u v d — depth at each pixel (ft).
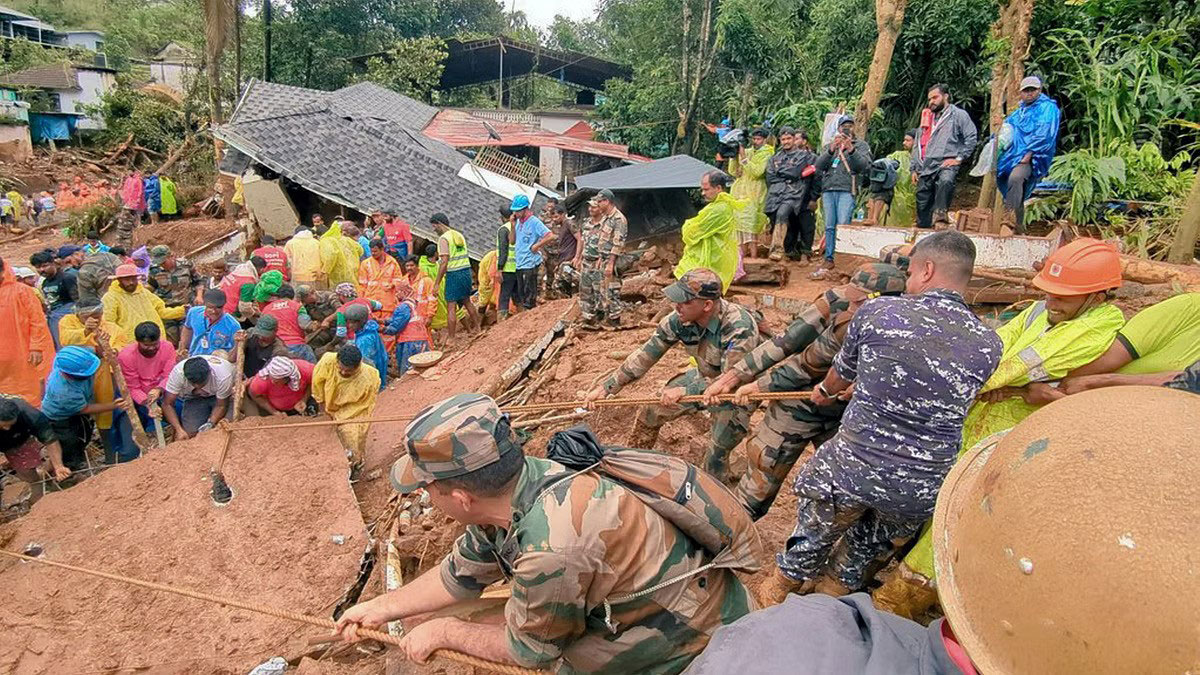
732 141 34.94
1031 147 24.17
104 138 125.29
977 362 8.33
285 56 108.78
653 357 14.07
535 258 35.06
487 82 116.78
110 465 24.13
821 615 4.41
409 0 120.67
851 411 8.93
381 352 28.14
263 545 15.88
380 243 34.99
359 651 13.12
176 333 35.22
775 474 12.15
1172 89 29.71
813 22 55.98
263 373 21.21
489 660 7.46
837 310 11.15
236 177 68.28
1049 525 3.07
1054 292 9.84
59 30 193.77
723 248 24.12
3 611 14.12
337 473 18.24
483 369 25.80
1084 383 9.97
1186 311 9.78
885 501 8.57
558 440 7.14
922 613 9.70
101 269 29.37
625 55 92.27
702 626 6.98
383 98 86.33
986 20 41.06
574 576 6.25
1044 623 3.00
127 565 15.30
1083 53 32.81
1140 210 26.11
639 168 46.09
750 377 12.10
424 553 15.21
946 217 26.86
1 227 83.92
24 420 20.43
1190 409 3.26
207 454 18.81
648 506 6.91
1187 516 2.82
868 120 31.63
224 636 13.60
